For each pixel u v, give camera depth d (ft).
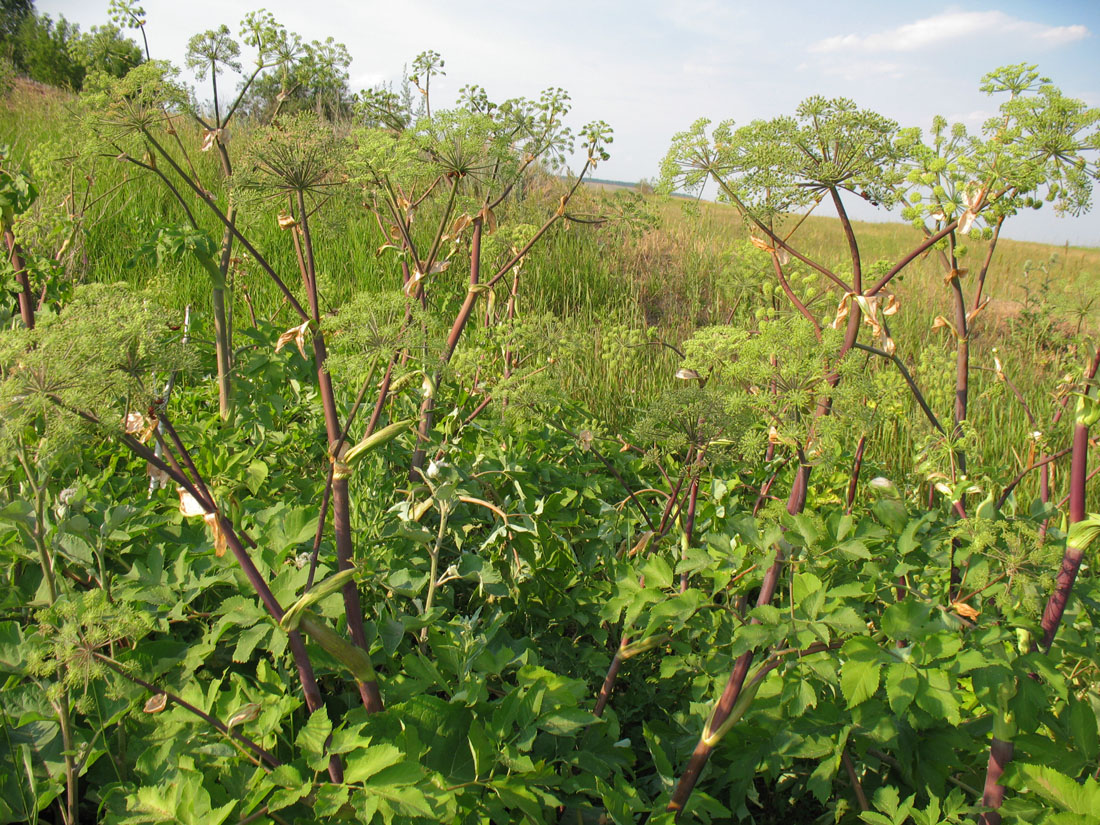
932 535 7.14
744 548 6.28
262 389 11.18
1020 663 5.25
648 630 5.83
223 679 6.55
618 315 23.15
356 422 9.89
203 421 11.04
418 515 7.78
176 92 9.40
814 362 5.63
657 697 7.98
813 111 6.10
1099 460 8.63
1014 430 16.56
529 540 8.46
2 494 7.49
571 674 8.16
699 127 6.82
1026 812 5.11
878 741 5.99
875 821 5.76
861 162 5.99
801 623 5.14
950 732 6.15
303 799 5.16
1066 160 6.58
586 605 8.92
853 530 5.86
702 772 6.70
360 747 4.83
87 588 7.09
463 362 9.07
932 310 25.41
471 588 9.21
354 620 5.32
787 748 6.11
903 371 7.50
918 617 5.53
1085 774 5.57
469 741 5.31
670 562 8.67
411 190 9.80
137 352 4.31
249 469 8.95
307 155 5.85
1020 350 19.39
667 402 6.71
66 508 6.51
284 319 17.98
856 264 6.47
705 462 6.80
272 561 6.63
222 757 5.28
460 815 5.20
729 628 7.26
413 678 6.27
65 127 10.48
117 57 10.75
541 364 10.45
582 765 6.14
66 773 5.33
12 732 5.60
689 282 26.00
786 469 11.18
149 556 6.84
